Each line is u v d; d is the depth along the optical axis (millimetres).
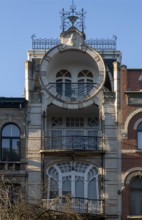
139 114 44438
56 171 43812
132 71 44969
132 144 44000
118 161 43781
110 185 43469
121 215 43000
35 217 34562
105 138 44062
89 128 45562
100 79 44938
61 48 44844
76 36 45156
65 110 44781
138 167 43688
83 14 46938
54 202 37562
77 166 43969
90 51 45031
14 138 44188
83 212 42562
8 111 44469
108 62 46438
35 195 42531
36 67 45500
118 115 44375
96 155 43906
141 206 43281
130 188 43531
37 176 43469
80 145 44281
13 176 43312
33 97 44625
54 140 44406
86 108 44688
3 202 34469
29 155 43812
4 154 43938
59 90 45094
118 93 44656
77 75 45844
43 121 44406
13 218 33094
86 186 43625
